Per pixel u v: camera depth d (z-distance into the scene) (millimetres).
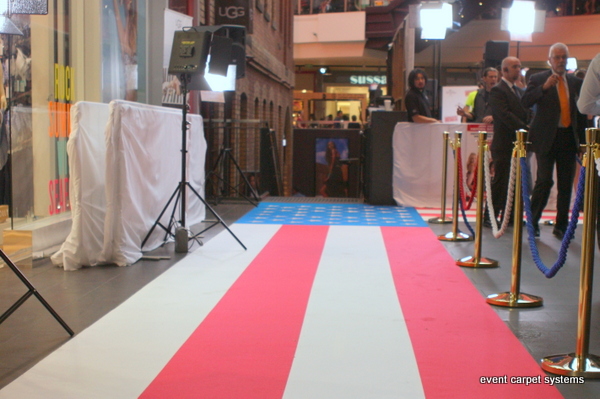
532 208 6766
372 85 19641
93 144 5422
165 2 8789
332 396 2682
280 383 2816
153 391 2732
